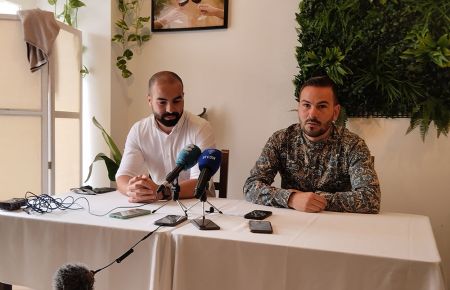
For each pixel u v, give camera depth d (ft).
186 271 3.47
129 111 9.40
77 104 8.61
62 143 8.12
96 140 8.87
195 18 8.76
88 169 8.99
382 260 2.97
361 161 5.06
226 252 3.35
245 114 8.62
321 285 3.13
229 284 3.37
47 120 7.62
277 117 8.41
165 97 5.57
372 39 7.14
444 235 7.30
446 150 7.21
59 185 8.05
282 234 3.57
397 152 7.48
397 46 7.05
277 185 8.43
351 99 7.39
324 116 5.13
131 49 9.22
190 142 5.93
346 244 3.29
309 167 5.42
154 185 4.97
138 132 6.13
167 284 3.51
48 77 7.58
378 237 3.54
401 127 7.43
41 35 7.37
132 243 3.59
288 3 8.20
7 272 4.07
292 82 8.06
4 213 4.13
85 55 8.79
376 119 7.54
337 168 5.29
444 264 7.32
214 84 8.78
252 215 4.23
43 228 3.91
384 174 7.58
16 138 7.68
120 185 5.57
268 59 8.39
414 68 6.98
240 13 8.51
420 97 7.06
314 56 7.39
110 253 3.67
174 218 3.94
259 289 3.28
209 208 4.65
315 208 4.54
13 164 7.71
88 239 3.74
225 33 8.64
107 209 4.47
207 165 4.00
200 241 3.41
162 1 8.94
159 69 9.13
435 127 7.23
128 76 8.86
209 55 8.77
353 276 3.05
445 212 7.29
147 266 3.56
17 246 4.03
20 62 7.55
